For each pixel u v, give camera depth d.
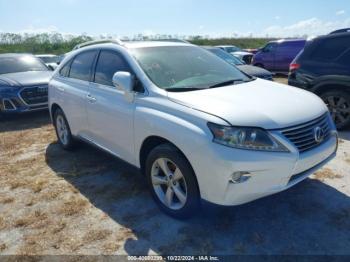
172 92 3.27
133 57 3.74
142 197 3.78
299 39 15.35
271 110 2.90
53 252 2.95
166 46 4.16
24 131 6.95
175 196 3.32
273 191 2.78
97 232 3.19
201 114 2.84
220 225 3.15
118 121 3.71
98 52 4.37
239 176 2.66
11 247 3.06
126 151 3.76
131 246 2.96
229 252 2.80
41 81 7.95
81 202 3.76
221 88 3.44
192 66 3.91
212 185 2.75
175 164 3.05
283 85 3.87
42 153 5.48
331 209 3.32
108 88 3.97
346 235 2.93
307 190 3.70
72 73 4.92
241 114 2.77
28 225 3.39
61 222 3.39
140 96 3.44
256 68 8.82
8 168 4.93
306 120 2.95
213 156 2.68
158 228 3.17
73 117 4.80
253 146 2.66
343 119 5.78
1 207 3.78
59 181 4.36
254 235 2.98
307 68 6.04
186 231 3.09
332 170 4.19
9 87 7.58
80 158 5.13
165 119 3.07
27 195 4.03
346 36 5.63
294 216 3.23
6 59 8.99
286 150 2.74
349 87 5.52
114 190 4.00
